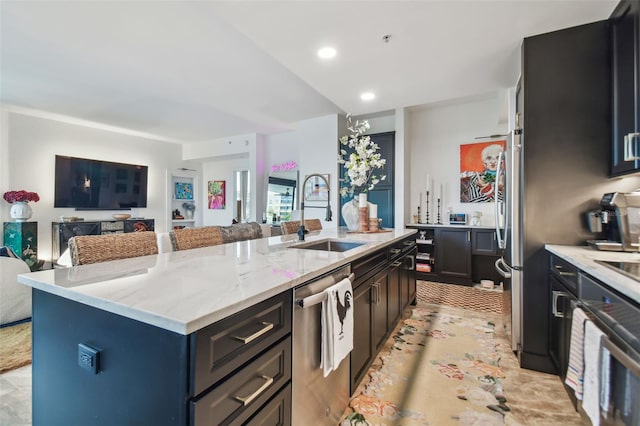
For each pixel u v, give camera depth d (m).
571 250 1.80
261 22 2.06
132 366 0.83
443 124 4.75
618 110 1.81
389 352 2.33
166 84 3.78
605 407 1.06
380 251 2.15
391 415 1.62
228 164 7.74
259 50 2.92
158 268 1.30
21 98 4.31
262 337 0.97
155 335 0.78
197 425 0.73
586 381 1.20
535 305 2.09
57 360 1.05
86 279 1.10
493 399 1.76
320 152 5.15
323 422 1.38
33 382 1.14
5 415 1.58
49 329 1.07
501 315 3.13
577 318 1.34
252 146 6.52
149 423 0.80
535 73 2.10
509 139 2.35
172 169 7.40
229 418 0.83
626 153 1.66
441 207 4.77
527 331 2.11
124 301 0.85
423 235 4.54
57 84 3.79
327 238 2.48
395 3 1.86
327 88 3.24
